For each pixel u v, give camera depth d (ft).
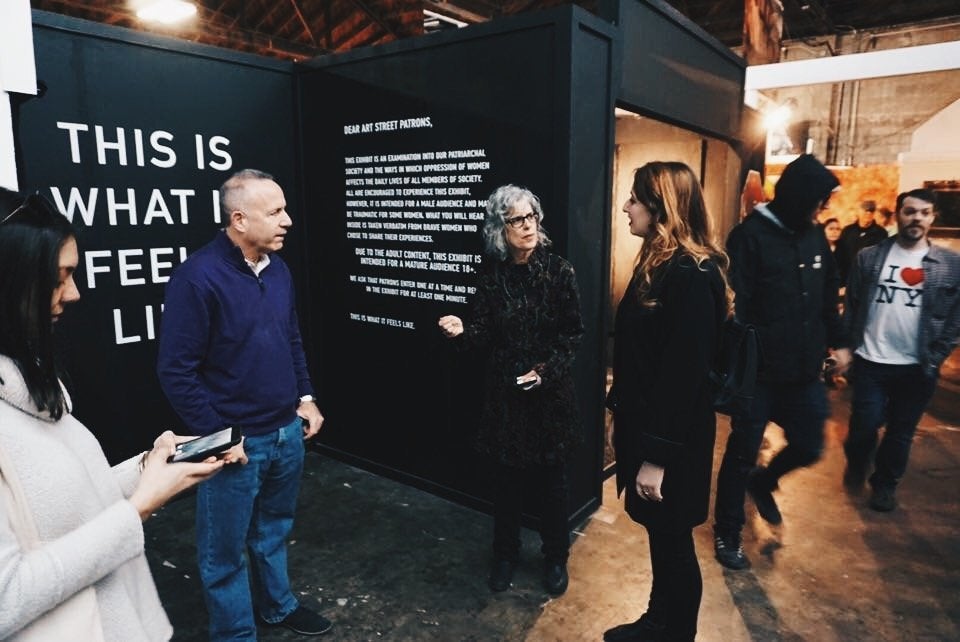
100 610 3.11
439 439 10.31
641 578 8.14
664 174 5.47
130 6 16.89
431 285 9.87
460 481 10.19
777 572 8.27
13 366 2.85
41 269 2.86
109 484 3.36
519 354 7.26
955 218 20.51
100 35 8.59
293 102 11.19
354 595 7.86
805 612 7.44
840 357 8.53
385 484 10.95
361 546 9.00
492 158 8.84
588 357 9.25
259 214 5.82
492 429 7.48
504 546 7.93
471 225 9.21
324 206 11.19
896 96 26.16
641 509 5.78
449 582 8.11
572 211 8.36
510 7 22.04
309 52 21.12
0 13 5.45
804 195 7.54
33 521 2.79
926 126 20.89
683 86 12.01
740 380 5.72
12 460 2.75
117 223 9.07
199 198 10.03
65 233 3.02
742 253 8.02
